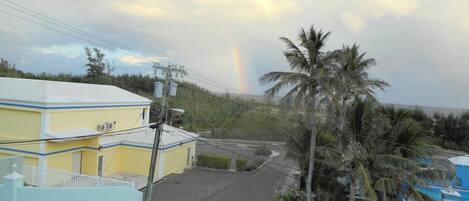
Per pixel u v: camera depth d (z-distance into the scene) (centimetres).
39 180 2506
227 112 6512
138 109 3825
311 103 2542
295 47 2588
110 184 2416
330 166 2731
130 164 3375
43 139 2697
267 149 4944
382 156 2286
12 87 2934
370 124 2389
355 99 2562
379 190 2348
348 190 2880
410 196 2339
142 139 3397
